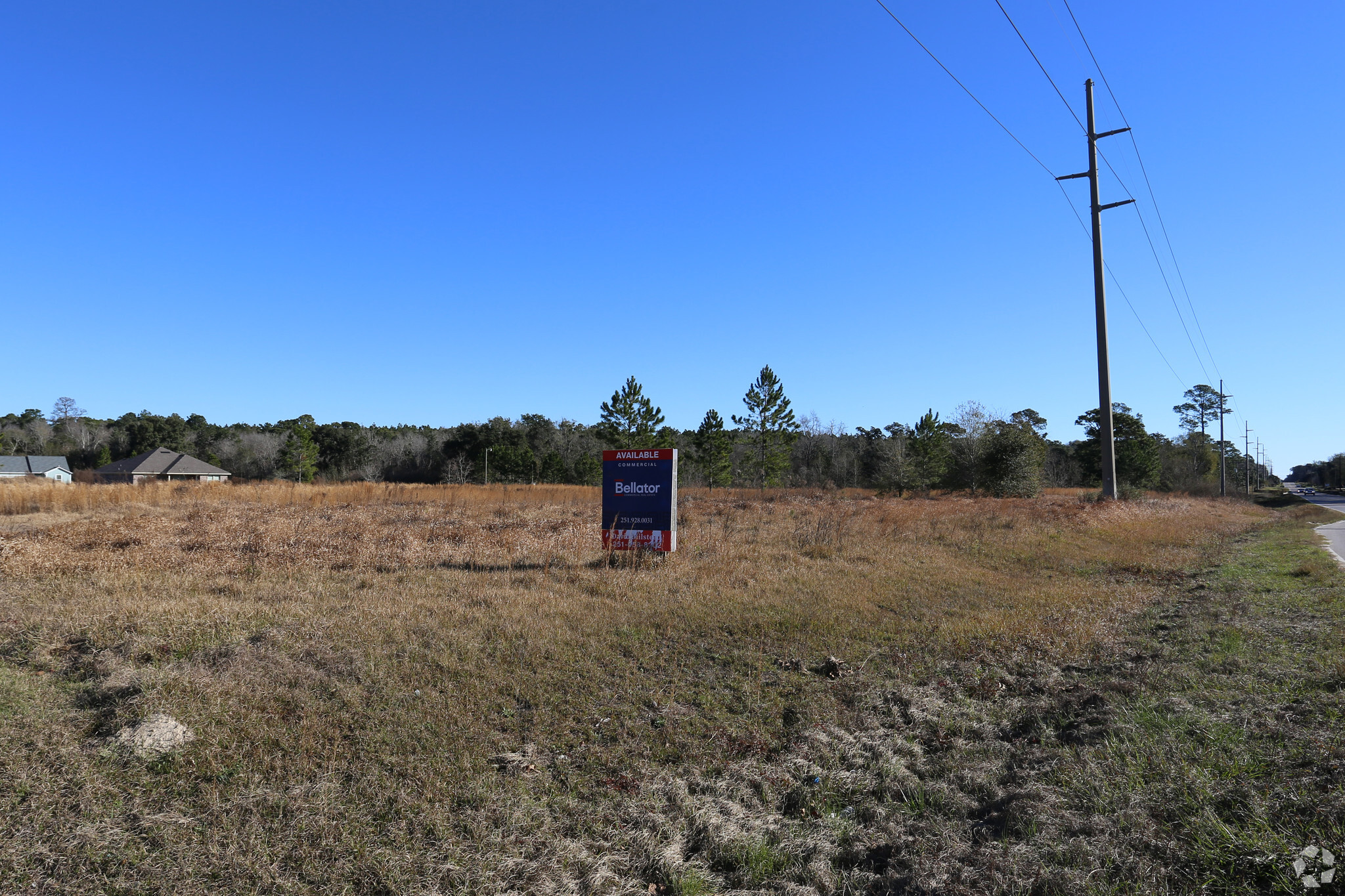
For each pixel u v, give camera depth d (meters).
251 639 7.48
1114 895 3.50
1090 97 31.11
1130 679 7.03
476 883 3.85
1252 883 3.43
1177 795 4.30
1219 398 83.69
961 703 6.80
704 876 4.07
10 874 3.64
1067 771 4.97
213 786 4.61
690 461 64.38
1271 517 41.28
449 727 5.75
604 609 9.68
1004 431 44.62
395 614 8.70
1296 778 4.30
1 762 4.63
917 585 12.38
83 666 6.34
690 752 5.64
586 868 4.06
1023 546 17.86
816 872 4.11
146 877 3.72
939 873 3.94
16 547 10.95
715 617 9.57
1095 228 31.00
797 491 44.72
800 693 7.00
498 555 13.31
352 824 4.31
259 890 3.68
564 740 5.72
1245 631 8.69
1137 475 62.97
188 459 60.91
